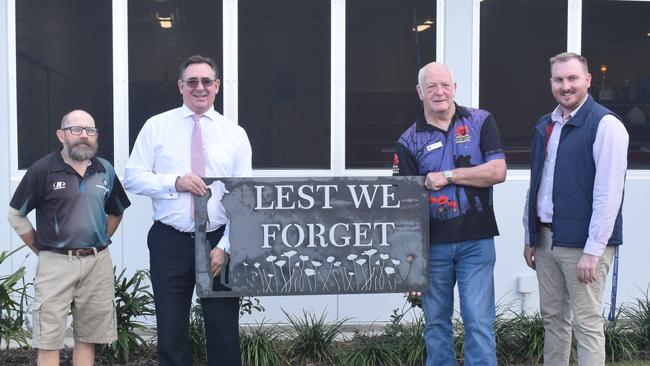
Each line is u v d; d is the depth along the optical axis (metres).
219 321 4.09
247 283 3.96
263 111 6.11
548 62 6.34
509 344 5.47
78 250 4.39
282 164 6.13
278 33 6.09
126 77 5.98
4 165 5.91
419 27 6.21
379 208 4.01
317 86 6.14
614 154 3.95
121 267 6.03
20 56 5.91
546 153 4.28
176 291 4.10
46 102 5.95
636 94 6.45
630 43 6.43
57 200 4.35
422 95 4.11
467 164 4.06
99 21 5.95
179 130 4.15
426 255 4.03
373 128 6.20
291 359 5.38
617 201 3.97
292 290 3.98
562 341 4.41
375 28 6.17
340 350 5.46
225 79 6.05
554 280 4.32
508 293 6.35
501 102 6.32
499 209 6.32
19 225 4.43
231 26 6.04
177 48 6.02
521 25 6.30
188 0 6.01
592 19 6.39
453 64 6.24
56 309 4.38
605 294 6.41
